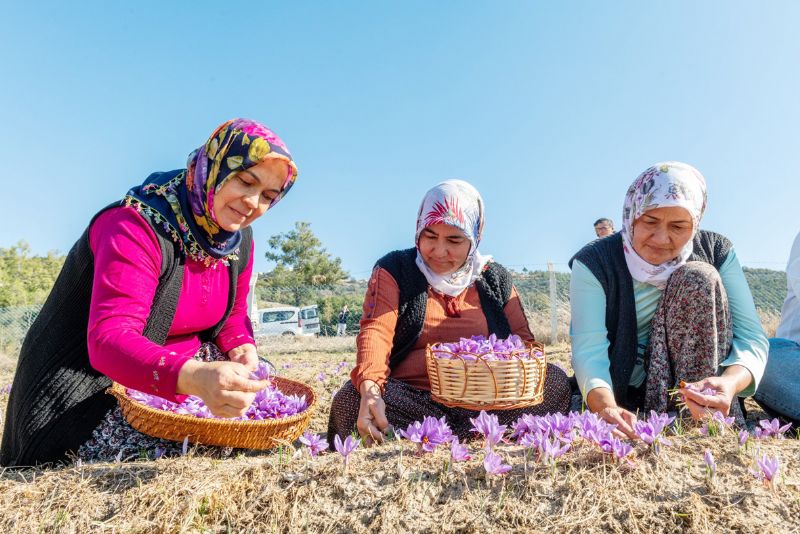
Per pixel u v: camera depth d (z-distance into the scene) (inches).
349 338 543.2
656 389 98.0
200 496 65.4
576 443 76.0
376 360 98.1
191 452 80.8
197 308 96.1
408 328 105.7
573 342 105.3
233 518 64.1
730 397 84.7
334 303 613.3
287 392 106.2
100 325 74.7
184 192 90.3
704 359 93.9
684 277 93.9
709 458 65.2
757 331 101.3
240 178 85.5
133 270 79.4
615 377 102.3
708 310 92.0
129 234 81.0
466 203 105.1
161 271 85.2
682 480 65.7
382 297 105.5
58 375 86.0
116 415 90.0
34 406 85.4
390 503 63.1
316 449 79.3
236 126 87.1
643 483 64.8
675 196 95.7
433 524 60.1
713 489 63.2
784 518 58.7
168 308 88.0
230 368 65.6
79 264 85.3
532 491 64.1
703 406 82.4
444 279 108.4
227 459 81.1
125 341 71.7
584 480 65.3
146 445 89.4
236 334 106.9
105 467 76.1
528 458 71.7
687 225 97.6
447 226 103.3
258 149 84.0
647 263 102.6
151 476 72.5
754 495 62.0
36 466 84.7
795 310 123.0
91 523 63.7
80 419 87.4
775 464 62.2
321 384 195.3
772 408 111.3
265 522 63.2
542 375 89.4
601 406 90.2
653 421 73.6
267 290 595.8
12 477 77.9
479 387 84.4
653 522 58.7
